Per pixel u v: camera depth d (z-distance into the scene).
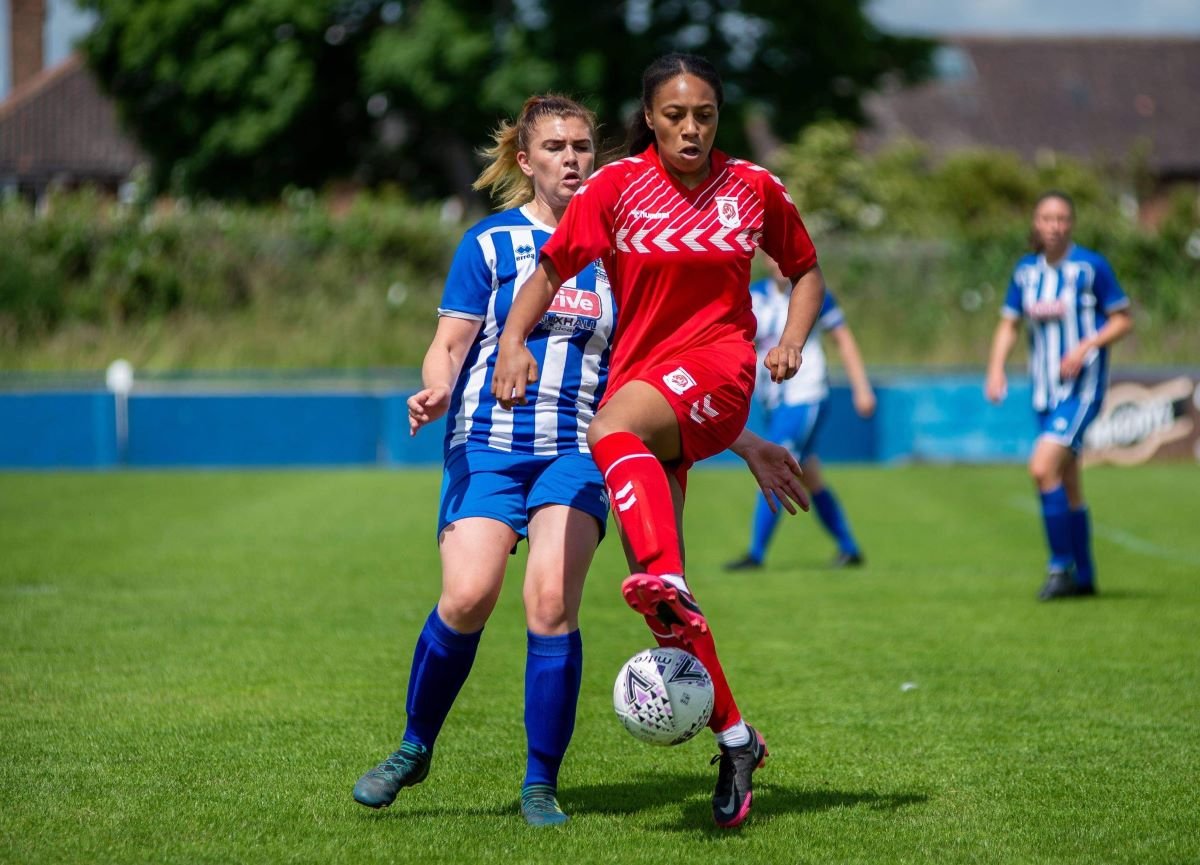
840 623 25.98
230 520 42.53
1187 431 62.72
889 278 89.94
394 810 14.41
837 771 16.02
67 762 16.14
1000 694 19.98
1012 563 34.72
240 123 115.25
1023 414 64.56
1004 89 181.38
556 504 13.87
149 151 122.62
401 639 24.08
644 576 12.25
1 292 81.00
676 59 13.34
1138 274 88.94
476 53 103.00
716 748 17.34
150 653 22.70
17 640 23.78
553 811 13.96
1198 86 185.50
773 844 13.20
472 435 14.27
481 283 14.31
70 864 12.55
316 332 83.56
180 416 62.56
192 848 13.02
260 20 111.00
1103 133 177.50
